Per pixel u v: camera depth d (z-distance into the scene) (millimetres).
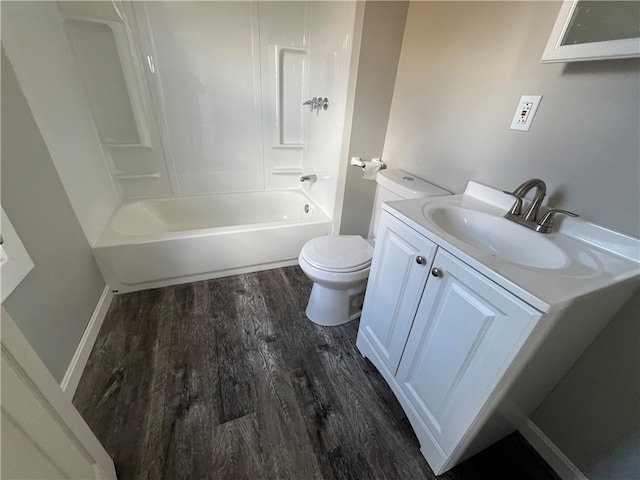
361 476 969
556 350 728
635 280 726
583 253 811
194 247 1771
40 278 1085
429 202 1138
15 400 524
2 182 960
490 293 705
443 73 1326
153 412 1109
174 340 1436
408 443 1072
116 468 942
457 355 828
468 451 949
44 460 593
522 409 944
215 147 2262
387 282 1131
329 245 1532
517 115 1043
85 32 1646
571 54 803
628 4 700
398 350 1114
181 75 1963
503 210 1094
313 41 1956
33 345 1000
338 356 1412
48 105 1322
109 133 1925
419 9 1402
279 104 2266
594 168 854
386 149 1801
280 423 1102
